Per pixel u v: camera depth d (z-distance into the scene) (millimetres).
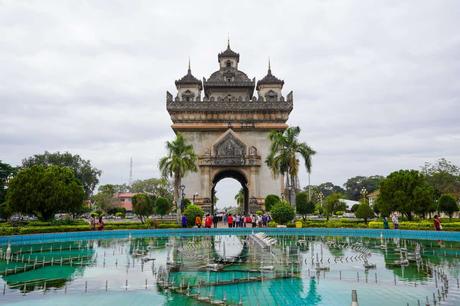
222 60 77562
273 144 51812
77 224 47094
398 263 20344
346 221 53719
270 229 43031
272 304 12547
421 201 45938
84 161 102938
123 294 13875
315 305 12359
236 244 30969
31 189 46750
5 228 33906
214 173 63312
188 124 65312
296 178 56656
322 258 22266
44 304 12656
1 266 20156
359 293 13883
